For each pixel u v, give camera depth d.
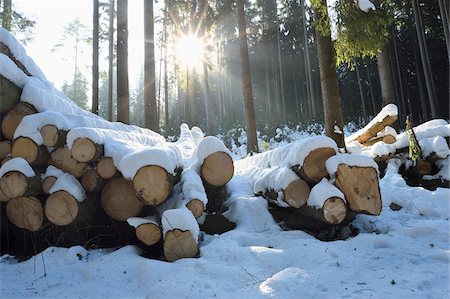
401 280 2.95
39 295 3.16
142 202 3.85
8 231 4.43
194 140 8.76
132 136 5.23
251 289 2.97
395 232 4.20
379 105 25.25
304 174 4.19
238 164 6.59
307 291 2.84
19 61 5.09
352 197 3.97
